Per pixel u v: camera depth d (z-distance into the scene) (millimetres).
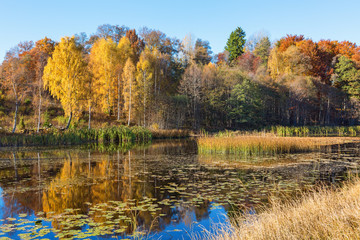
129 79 34656
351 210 3906
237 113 39781
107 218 5855
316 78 47500
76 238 4812
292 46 51844
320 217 3934
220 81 43281
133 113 35125
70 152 17828
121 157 15359
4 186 8664
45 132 25578
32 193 7836
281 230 3543
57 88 27312
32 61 39906
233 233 4039
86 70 29266
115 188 8430
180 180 9500
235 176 10062
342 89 48719
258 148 17047
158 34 56719
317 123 46375
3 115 30062
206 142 18266
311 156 15148
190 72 42438
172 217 5938
